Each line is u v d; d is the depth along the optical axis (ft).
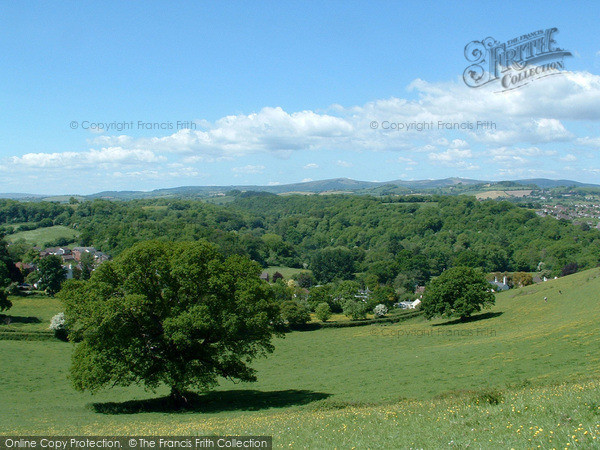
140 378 121.70
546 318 247.70
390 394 120.37
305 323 341.82
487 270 570.05
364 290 496.64
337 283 496.64
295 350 257.55
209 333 123.24
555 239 624.59
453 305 298.35
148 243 125.39
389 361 187.52
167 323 112.88
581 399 54.95
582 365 121.29
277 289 412.36
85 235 582.35
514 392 77.82
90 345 118.83
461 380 128.57
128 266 119.96
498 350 165.27
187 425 84.33
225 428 75.77
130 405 125.08
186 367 118.32
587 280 316.40
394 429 59.06
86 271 432.66
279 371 201.98
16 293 376.89
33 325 296.30
